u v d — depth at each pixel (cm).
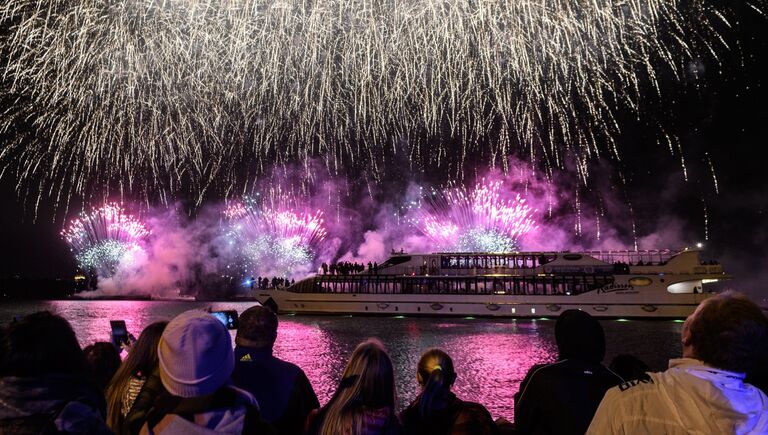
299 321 7062
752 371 414
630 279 7194
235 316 1077
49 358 389
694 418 403
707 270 7062
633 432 427
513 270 7656
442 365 721
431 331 5575
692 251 7162
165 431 421
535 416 641
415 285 7825
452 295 7619
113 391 673
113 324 1214
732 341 407
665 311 7056
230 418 435
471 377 2778
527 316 7406
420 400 698
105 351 771
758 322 413
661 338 4844
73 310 8619
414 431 688
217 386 439
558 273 7500
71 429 375
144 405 538
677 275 7119
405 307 7769
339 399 557
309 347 4162
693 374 416
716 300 440
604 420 453
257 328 743
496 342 4503
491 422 684
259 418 459
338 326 6244
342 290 8081
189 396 430
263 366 725
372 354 565
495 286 7594
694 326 436
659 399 423
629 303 7144
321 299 8088
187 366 429
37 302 12012
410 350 3984
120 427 656
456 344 4353
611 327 6109
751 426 392
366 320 7181
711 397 398
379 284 7950
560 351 671
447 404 687
